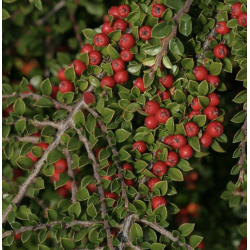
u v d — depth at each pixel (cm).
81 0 100
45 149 91
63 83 90
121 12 90
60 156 90
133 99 90
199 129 88
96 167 89
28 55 103
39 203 97
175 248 87
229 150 99
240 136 89
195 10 92
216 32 90
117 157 89
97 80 90
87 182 89
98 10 100
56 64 101
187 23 88
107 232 87
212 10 91
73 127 90
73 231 89
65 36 104
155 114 89
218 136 89
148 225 89
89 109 90
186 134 88
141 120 96
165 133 89
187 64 89
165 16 89
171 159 88
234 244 100
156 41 89
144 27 89
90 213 88
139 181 89
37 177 90
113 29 90
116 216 88
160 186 88
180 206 101
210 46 90
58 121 90
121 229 88
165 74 88
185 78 89
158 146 89
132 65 89
